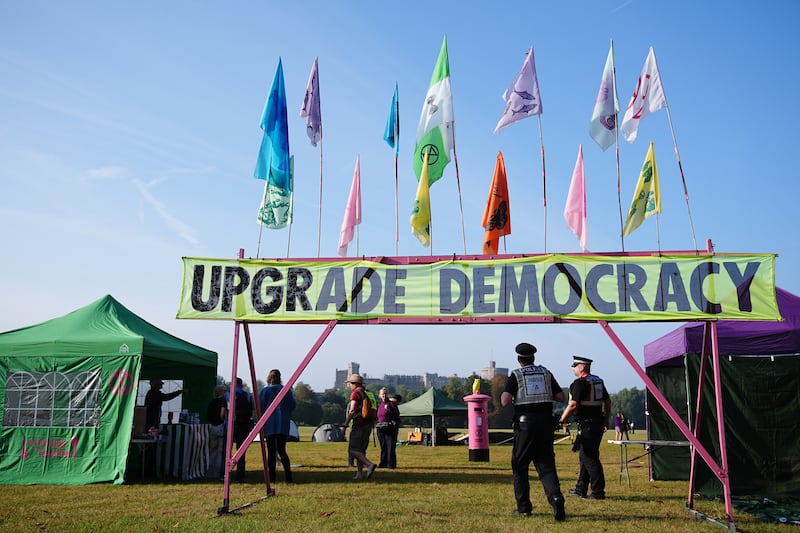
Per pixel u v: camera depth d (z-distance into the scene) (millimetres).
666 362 13188
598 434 9719
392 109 11766
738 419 11219
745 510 8758
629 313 8156
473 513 8086
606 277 8289
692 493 8820
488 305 8422
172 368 15734
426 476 13180
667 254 8258
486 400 18969
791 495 10797
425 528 7020
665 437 12883
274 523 7297
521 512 7977
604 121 10727
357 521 7438
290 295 8742
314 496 9672
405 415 35125
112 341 11828
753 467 11031
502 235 11406
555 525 7250
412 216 11344
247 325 9008
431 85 12086
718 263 8133
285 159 10570
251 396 12250
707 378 11484
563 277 8359
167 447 12188
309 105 11227
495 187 11492
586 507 8734
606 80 10836
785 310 11766
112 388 11625
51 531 6738
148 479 12039
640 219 11391
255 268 8867
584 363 9945
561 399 8117
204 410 15422
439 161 11758
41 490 10312
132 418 11492
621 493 10539
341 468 15578
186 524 7176
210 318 8727
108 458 11336
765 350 11414
